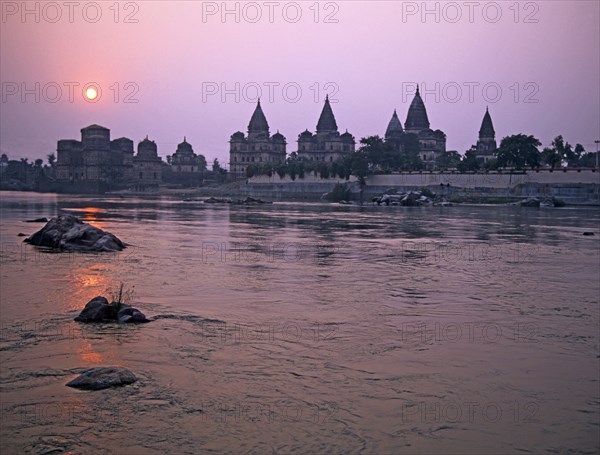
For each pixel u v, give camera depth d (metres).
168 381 13.40
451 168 175.62
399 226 62.94
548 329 18.09
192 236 49.03
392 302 21.88
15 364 14.48
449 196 131.62
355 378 13.68
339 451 10.41
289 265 31.33
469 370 14.30
